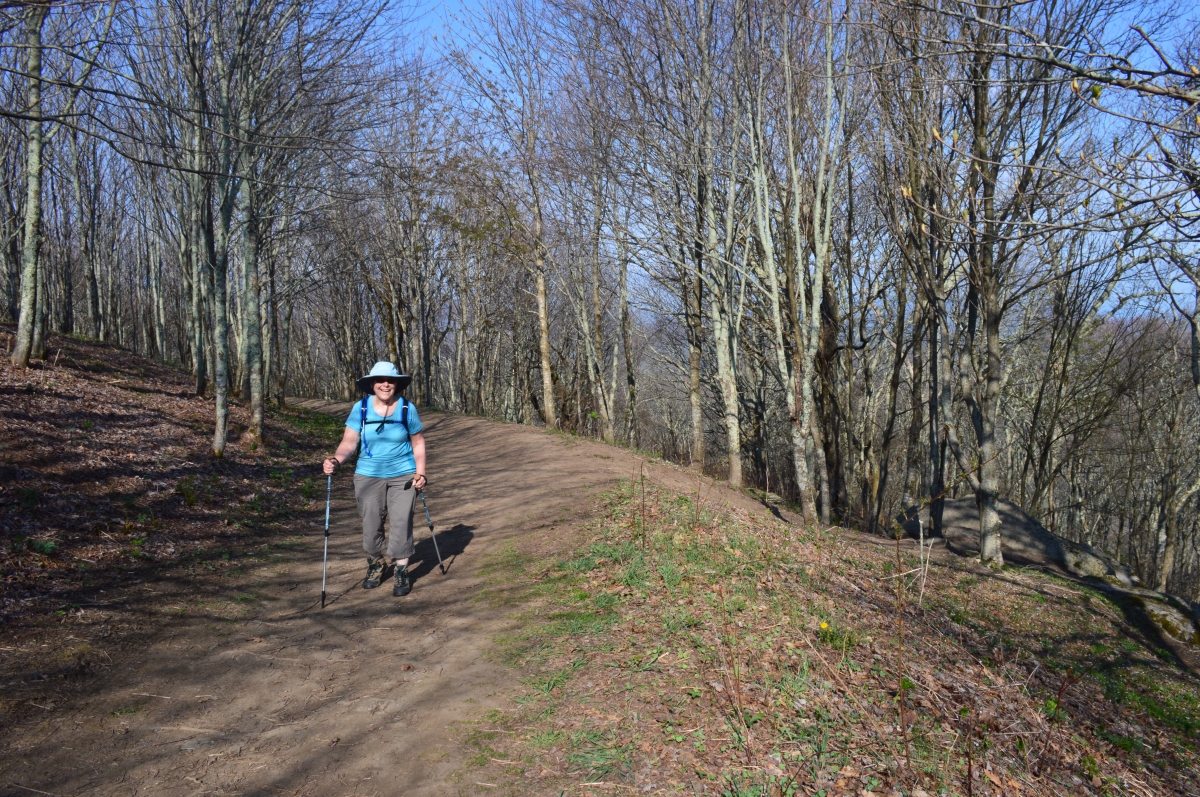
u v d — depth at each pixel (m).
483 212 21.86
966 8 8.36
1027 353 26.58
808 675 4.72
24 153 20.91
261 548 7.95
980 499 12.57
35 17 11.93
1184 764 6.48
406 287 30.27
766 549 8.52
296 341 49.91
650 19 15.15
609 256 21.66
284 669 4.96
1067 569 14.26
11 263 23.36
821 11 12.16
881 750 3.94
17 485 7.89
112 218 32.28
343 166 14.66
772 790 3.48
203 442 12.38
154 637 5.34
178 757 3.81
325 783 3.59
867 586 8.79
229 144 12.18
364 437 6.43
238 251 23.91
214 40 11.85
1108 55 3.77
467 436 18.70
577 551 7.41
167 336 44.03
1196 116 3.71
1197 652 10.76
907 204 11.87
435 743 3.95
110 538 7.29
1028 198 8.10
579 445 15.95
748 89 12.69
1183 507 30.05
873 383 27.22
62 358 16.55
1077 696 7.71
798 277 13.05
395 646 5.36
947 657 6.45
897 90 11.09
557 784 3.54
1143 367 21.67
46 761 3.70
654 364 38.81
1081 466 29.77
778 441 28.42
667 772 3.61
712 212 15.91
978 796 3.70
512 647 5.21
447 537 8.46
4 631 5.07
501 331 34.19
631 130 16.39
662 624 5.49
